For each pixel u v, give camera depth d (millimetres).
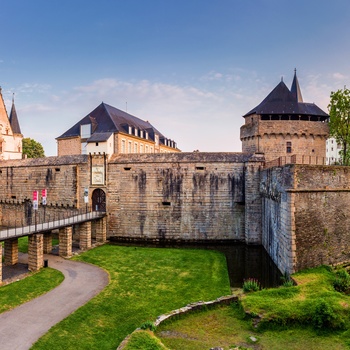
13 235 23953
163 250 32594
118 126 48844
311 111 41906
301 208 21703
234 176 35375
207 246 35281
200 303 16250
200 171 35781
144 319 16828
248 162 34250
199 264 27516
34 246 25609
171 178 36188
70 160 40000
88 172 38406
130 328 15836
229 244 35375
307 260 21719
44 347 13812
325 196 23156
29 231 25812
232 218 35438
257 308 15234
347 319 14062
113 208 37344
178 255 30516
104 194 38125
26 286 21672
